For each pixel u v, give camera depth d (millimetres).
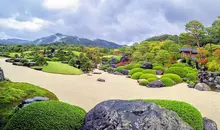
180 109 5426
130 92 14133
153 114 4184
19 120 4402
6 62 29219
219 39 37156
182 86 17406
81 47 61562
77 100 11055
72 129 4504
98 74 26141
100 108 4562
